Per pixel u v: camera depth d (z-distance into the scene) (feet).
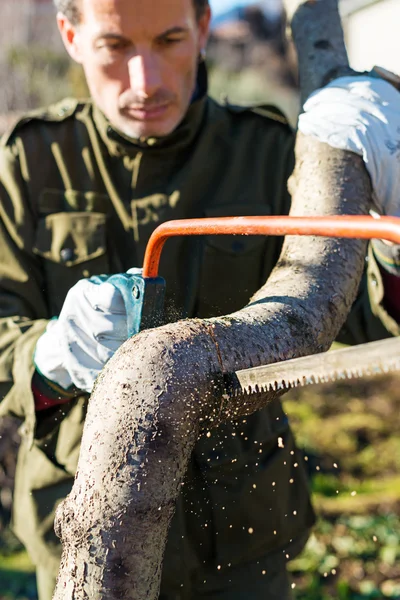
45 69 25.96
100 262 7.17
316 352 4.66
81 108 7.54
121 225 7.31
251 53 46.73
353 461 17.72
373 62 23.67
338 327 4.94
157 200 7.20
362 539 14.23
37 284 7.24
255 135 7.55
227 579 6.96
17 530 7.39
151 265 4.99
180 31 6.53
